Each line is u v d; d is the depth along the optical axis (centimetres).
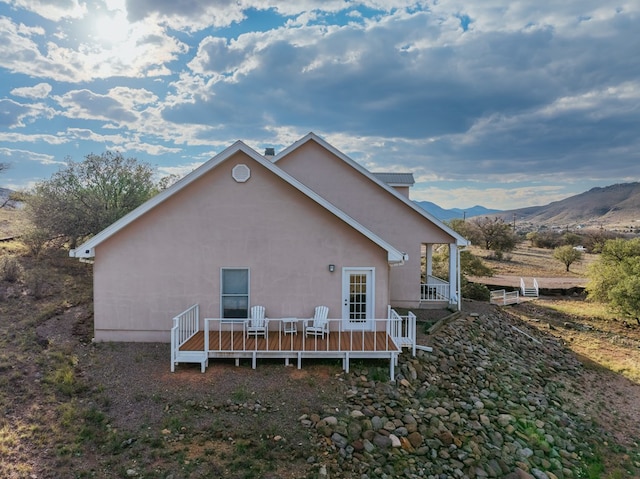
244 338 1091
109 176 2045
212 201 1224
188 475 661
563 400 1262
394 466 755
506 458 874
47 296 1480
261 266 1236
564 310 2686
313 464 713
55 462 687
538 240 6950
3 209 3020
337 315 1249
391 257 1210
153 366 1058
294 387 973
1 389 891
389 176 2088
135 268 1221
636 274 2453
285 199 1230
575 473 898
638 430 1141
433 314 1700
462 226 5762
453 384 1130
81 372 1012
